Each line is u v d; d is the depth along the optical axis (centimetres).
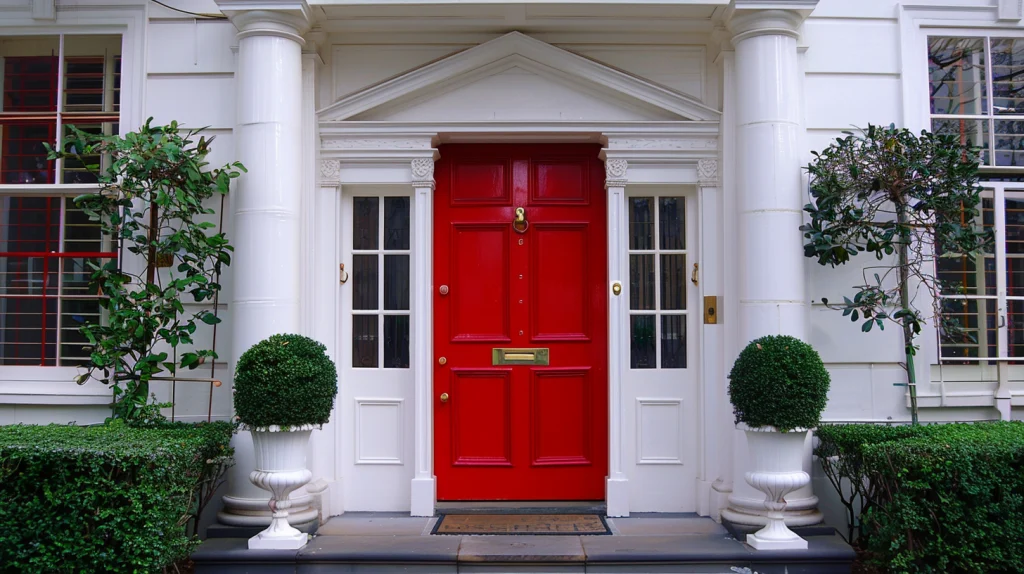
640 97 452
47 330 453
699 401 451
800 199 429
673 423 459
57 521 331
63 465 334
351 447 457
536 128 453
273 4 411
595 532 414
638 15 433
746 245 422
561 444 468
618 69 457
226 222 440
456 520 435
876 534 376
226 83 449
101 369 431
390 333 465
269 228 413
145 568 334
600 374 469
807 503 409
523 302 471
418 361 448
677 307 468
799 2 412
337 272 452
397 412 459
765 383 368
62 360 453
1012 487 350
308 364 371
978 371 452
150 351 422
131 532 335
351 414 459
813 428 381
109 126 463
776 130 418
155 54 452
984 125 463
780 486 371
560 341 470
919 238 418
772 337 382
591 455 467
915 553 354
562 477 467
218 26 451
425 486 444
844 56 451
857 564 390
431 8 425
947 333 429
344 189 465
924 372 445
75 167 461
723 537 404
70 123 461
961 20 457
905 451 354
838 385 442
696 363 457
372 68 459
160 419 415
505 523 430
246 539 397
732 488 434
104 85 463
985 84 464
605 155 456
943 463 348
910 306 446
